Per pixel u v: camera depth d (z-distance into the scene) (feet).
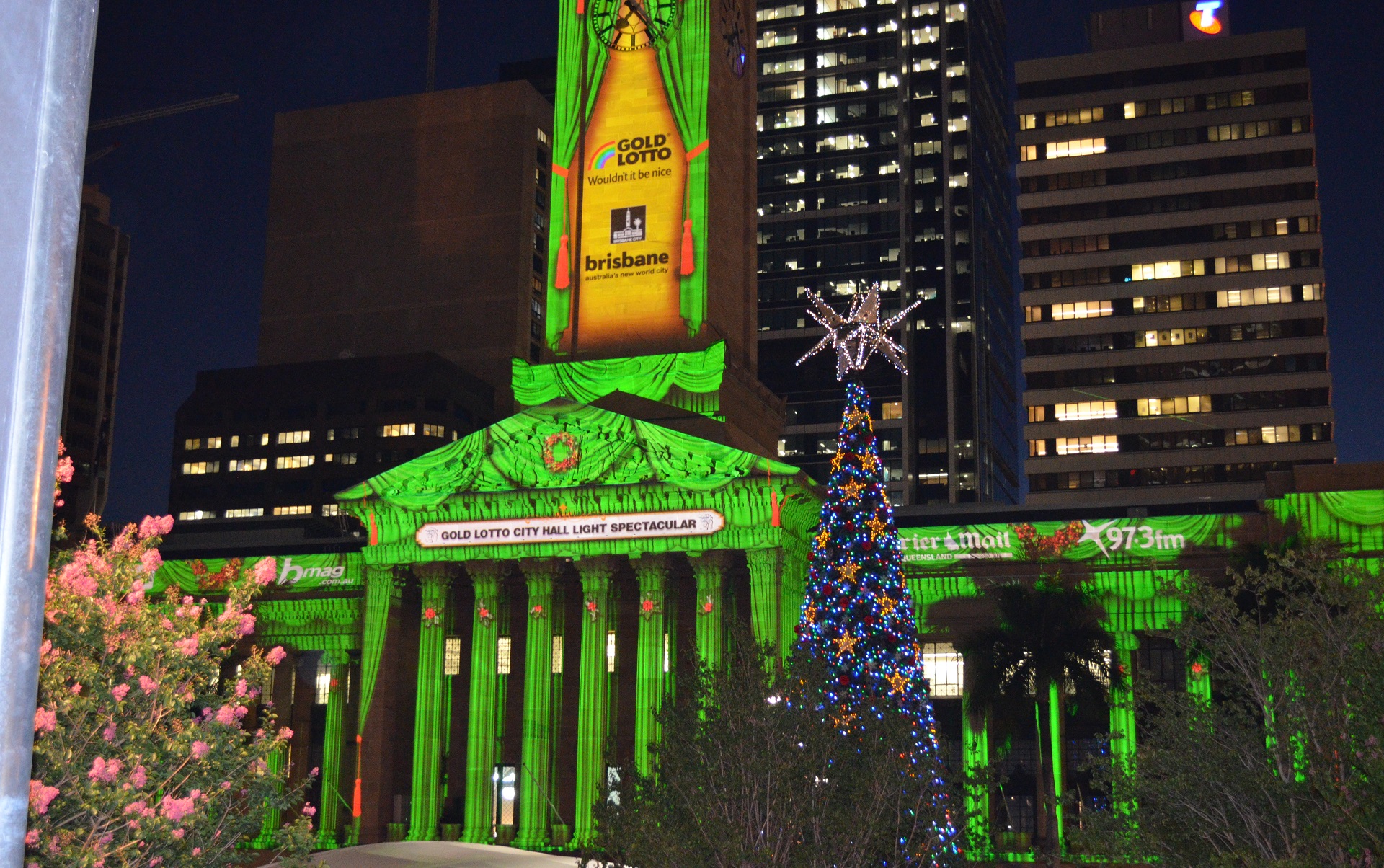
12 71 17.02
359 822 308.19
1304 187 582.76
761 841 123.24
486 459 317.22
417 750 309.63
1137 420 574.56
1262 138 591.78
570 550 307.58
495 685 328.08
